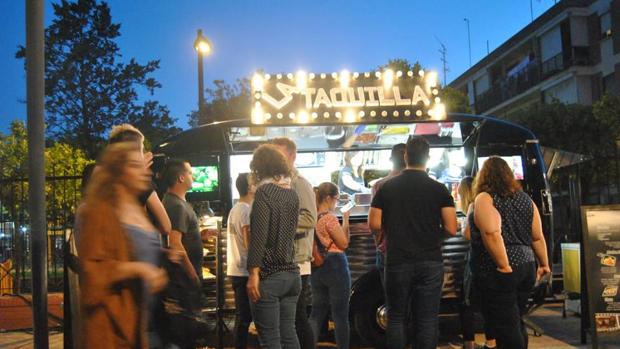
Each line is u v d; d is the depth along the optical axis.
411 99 6.75
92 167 4.68
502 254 4.66
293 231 4.43
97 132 34.56
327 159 7.68
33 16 4.68
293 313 4.50
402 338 4.82
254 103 6.64
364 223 6.58
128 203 3.09
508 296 4.80
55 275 8.52
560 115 22.38
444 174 7.36
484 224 4.70
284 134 7.14
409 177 4.86
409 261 4.75
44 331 4.63
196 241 5.02
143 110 35.88
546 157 9.25
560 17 28.55
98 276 2.90
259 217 4.29
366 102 6.70
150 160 4.34
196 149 6.91
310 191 4.98
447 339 7.21
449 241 6.09
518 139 7.10
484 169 4.92
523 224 4.84
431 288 4.79
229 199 6.93
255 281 4.26
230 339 7.18
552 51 29.72
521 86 32.50
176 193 5.01
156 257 3.16
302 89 6.70
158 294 3.13
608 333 5.81
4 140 18.19
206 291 6.27
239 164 7.23
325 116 6.65
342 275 5.59
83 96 34.72
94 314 2.92
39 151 4.66
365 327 6.33
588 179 10.80
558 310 8.91
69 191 9.33
